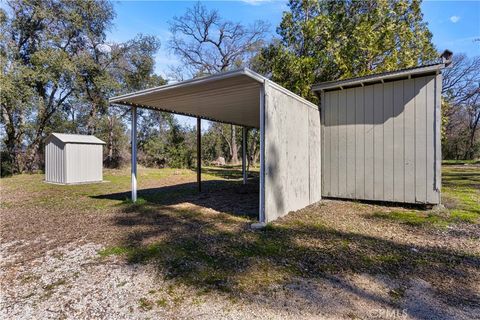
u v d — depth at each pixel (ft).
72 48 44.29
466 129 79.92
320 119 19.70
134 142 18.49
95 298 6.61
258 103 18.04
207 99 16.60
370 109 17.85
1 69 35.04
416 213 14.94
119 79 51.31
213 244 10.25
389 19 28.84
